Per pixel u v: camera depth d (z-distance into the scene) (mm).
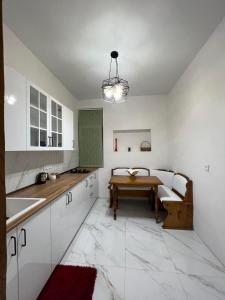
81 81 3307
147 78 3240
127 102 4289
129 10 1660
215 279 1669
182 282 1636
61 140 2713
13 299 1094
